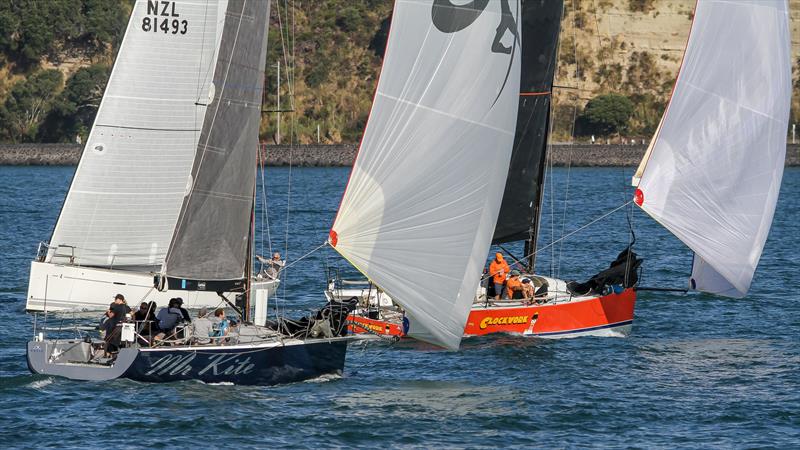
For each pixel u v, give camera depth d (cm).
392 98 9300
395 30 9262
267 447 7738
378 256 9362
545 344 11350
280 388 9231
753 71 12062
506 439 8050
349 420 8381
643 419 8600
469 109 9494
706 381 9856
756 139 12144
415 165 9400
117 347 9312
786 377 10044
